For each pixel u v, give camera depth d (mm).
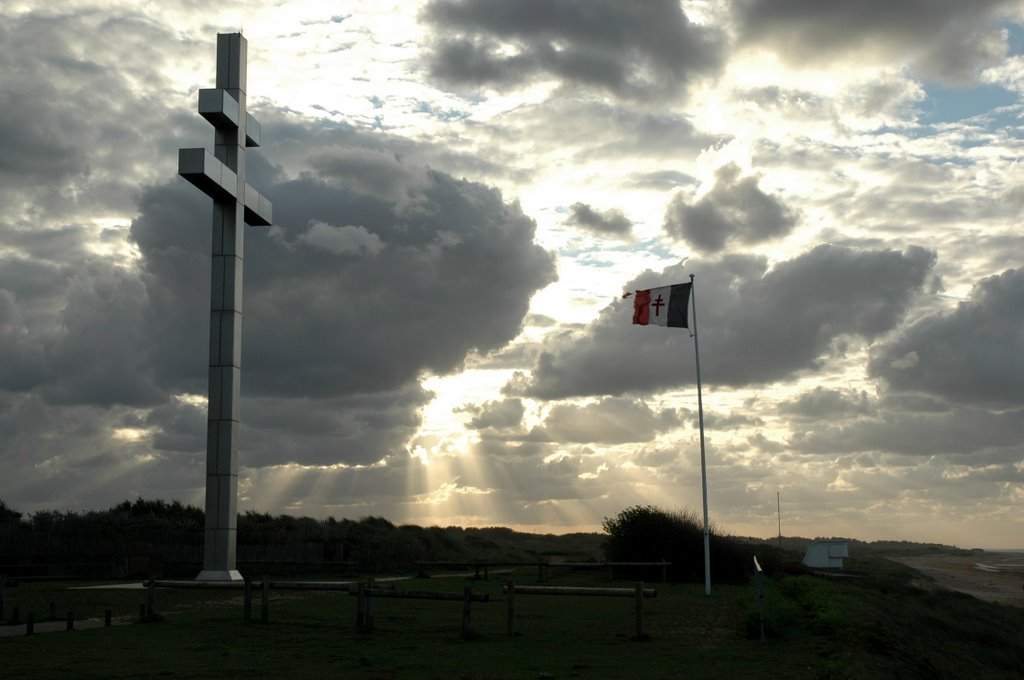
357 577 45312
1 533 43500
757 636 19609
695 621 22906
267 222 41438
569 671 14898
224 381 37094
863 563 66312
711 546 42281
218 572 36031
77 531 48281
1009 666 24938
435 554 70125
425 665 15367
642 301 34719
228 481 36500
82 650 16984
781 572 44656
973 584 63125
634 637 19031
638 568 42625
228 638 18859
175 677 14008
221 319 37406
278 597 29734
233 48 38938
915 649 19969
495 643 18328
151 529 52125
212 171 35844
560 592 19734
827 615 20625
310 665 15289
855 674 15117
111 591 32375
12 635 19484
